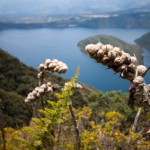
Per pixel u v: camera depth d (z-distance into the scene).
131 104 1.77
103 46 1.80
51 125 3.51
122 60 1.76
